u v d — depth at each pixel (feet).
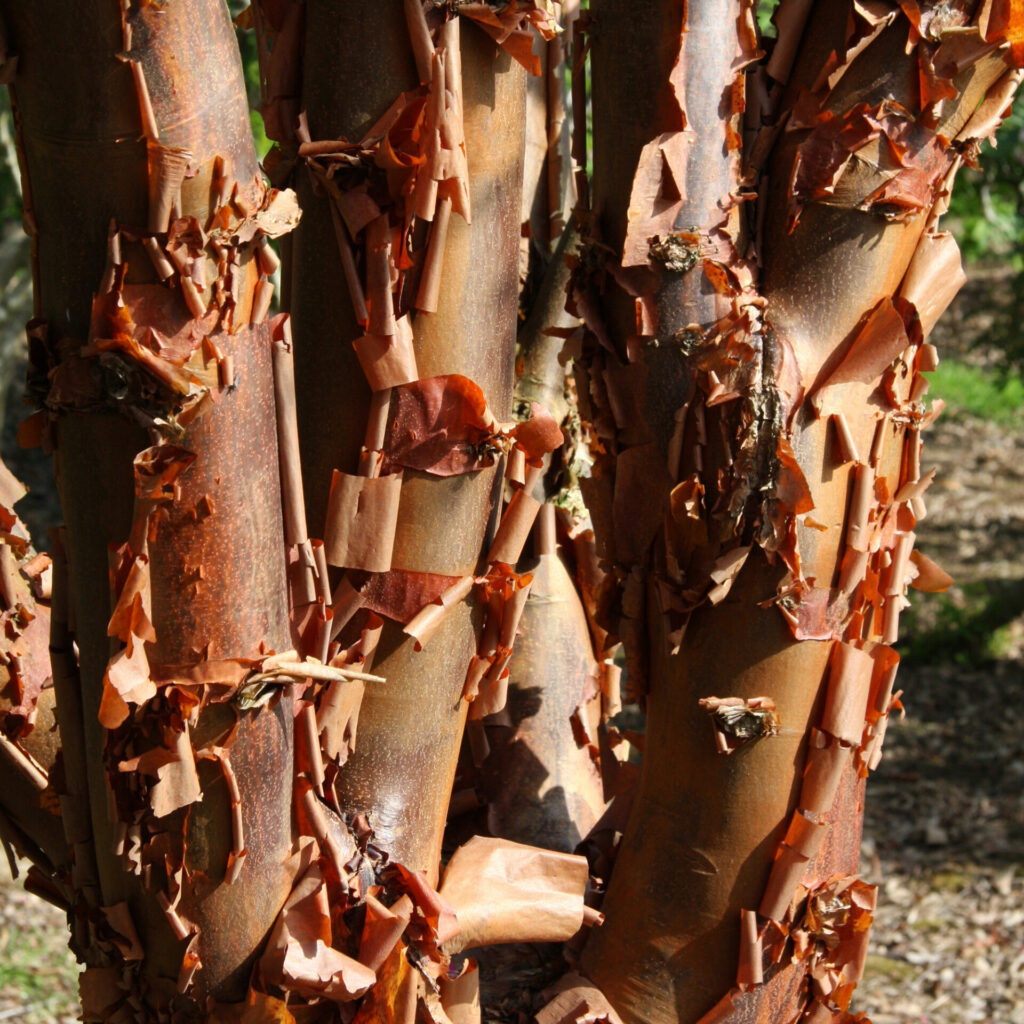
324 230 4.72
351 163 4.63
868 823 17.54
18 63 4.32
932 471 4.84
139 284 4.37
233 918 4.58
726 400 4.69
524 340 5.64
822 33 4.70
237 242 4.39
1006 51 4.66
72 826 4.69
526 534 4.85
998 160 28.07
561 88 5.78
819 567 4.74
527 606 5.49
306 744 4.65
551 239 5.86
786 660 4.75
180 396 4.37
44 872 4.98
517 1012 5.03
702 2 4.72
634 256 4.74
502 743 5.44
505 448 4.73
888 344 4.69
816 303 4.71
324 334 4.74
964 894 15.58
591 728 5.57
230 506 4.45
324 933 4.62
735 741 4.77
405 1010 4.66
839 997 4.92
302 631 4.66
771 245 4.76
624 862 4.94
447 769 4.90
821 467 4.71
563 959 5.10
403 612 4.75
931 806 17.81
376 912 4.67
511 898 4.87
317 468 4.76
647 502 4.83
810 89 4.70
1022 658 22.85
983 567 27.02
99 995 4.68
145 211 4.35
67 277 4.38
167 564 4.43
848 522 4.74
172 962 4.62
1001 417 37.68
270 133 4.76
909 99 4.66
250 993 4.59
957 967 14.07
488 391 4.79
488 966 5.13
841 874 4.87
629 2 4.73
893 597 4.87
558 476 5.57
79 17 4.27
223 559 4.45
